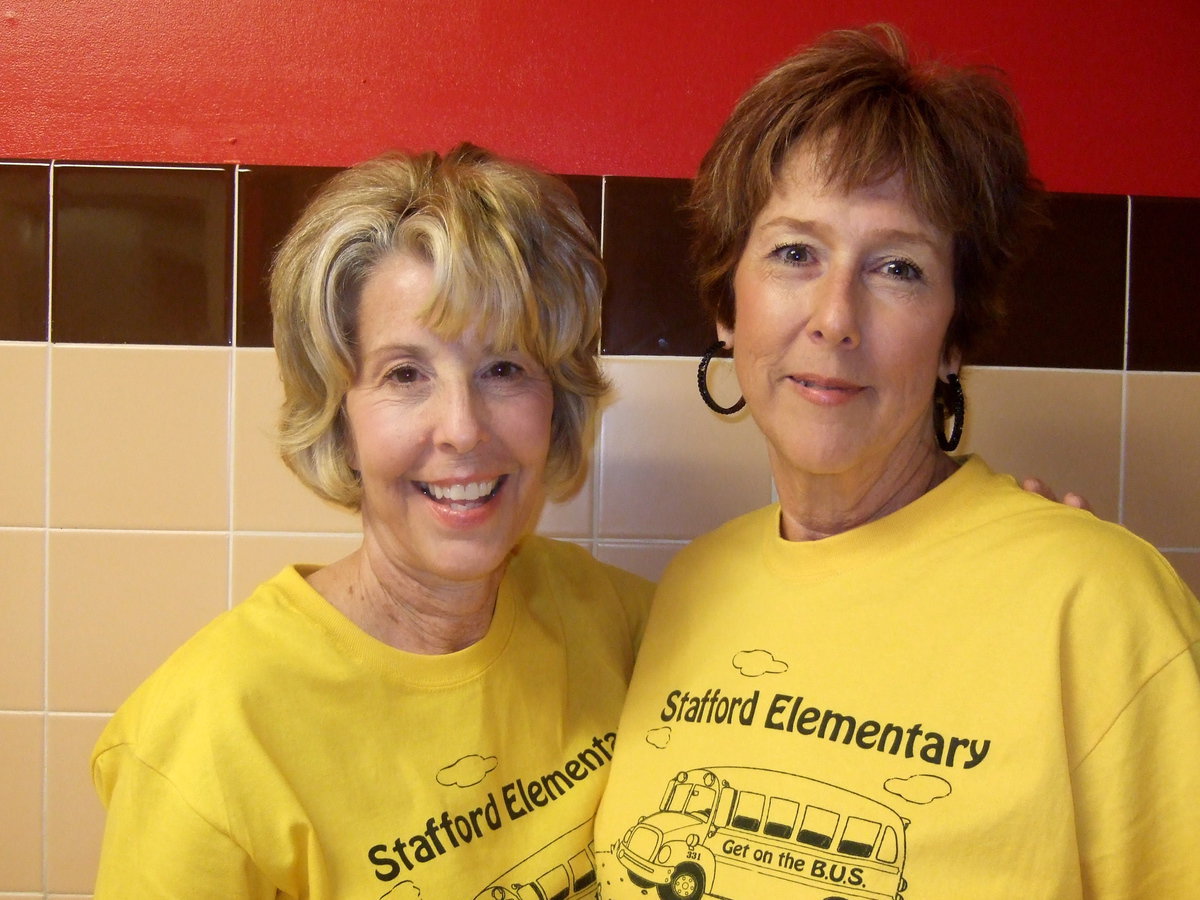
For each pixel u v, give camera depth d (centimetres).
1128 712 71
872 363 81
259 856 80
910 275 82
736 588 97
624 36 135
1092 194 135
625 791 91
